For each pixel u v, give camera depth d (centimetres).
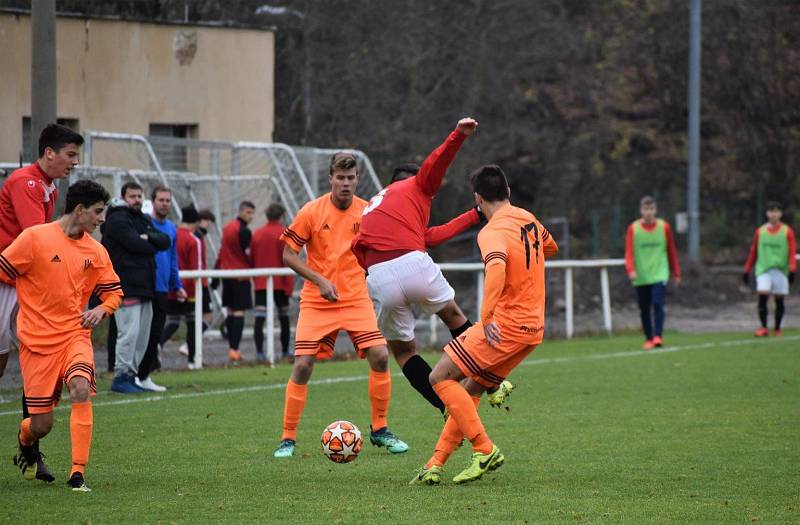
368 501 1858
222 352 4862
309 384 3588
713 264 9912
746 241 10381
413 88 10012
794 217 10888
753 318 7031
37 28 3388
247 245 4444
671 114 11794
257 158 6431
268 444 2466
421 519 1716
